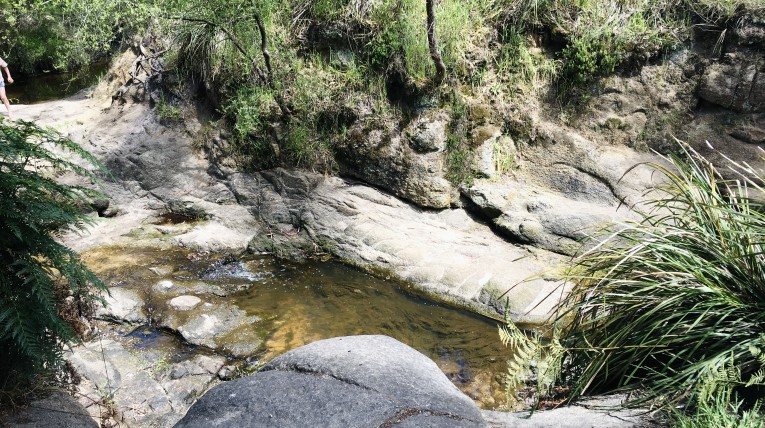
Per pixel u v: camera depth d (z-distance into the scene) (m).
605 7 7.28
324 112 7.53
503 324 5.50
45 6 11.64
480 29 7.54
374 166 7.33
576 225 6.41
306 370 2.70
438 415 2.39
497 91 7.38
